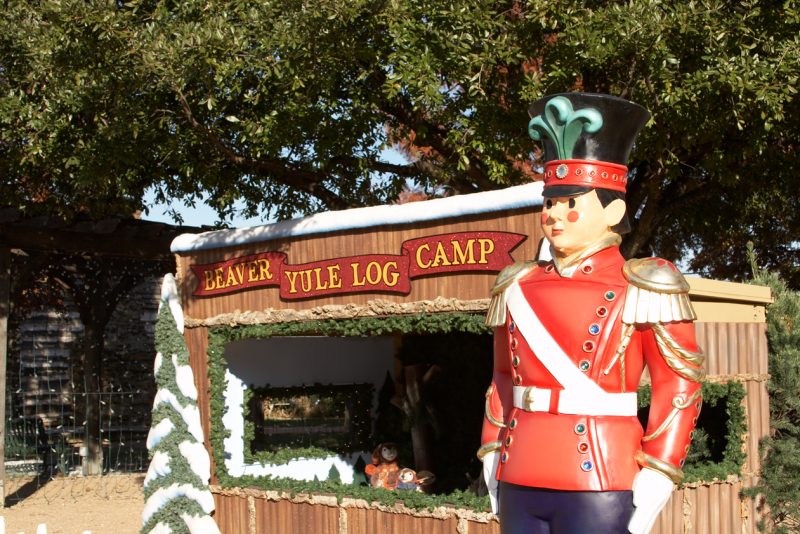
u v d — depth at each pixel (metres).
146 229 12.51
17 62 10.50
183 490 8.09
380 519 7.00
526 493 3.86
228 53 9.23
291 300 7.67
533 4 9.31
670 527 6.47
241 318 8.01
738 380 7.34
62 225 11.69
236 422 8.66
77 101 9.91
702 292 6.91
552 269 4.08
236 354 8.75
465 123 9.78
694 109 9.29
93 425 14.03
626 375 3.86
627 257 11.59
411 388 8.72
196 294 8.45
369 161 11.58
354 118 10.27
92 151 10.19
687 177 11.94
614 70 9.66
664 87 9.10
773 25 9.34
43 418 17.55
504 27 9.63
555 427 3.83
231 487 8.09
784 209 14.02
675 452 3.75
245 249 8.04
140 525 10.30
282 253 7.74
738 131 10.61
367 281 7.06
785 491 7.30
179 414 8.23
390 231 6.95
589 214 3.94
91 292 14.39
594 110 3.91
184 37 8.87
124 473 14.21
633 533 3.71
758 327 7.66
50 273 14.24
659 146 9.79
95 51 9.13
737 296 7.38
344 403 9.54
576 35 8.81
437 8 9.20
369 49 9.48
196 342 8.43
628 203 11.62
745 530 7.19
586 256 3.98
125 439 17.22
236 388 8.71
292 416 9.21
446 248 6.53
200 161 11.52
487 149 9.75
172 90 9.78
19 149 10.71
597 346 3.83
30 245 11.42
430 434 8.78
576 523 3.72
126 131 10.02
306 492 7.51
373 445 9.67
